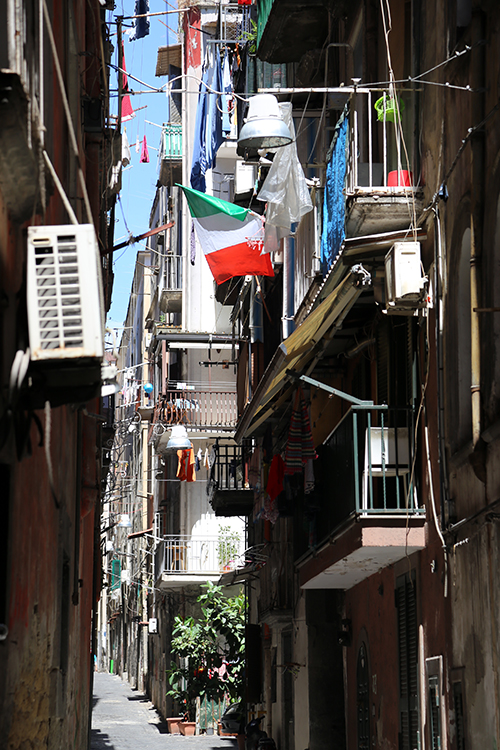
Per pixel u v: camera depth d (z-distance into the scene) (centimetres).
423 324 1102
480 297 880
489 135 868
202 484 3334
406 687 1175
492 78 870
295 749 1886
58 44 775
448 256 994
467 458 912
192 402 3306
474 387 884
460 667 949
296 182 1280
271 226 1417
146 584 4531
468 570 927
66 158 849
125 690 4972
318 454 1405
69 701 987
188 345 3011
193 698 3020
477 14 898
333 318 1208
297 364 1378
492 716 849
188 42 3030
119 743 2667
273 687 2222
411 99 1166
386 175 1091
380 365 1286
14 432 445
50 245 441
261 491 2053
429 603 1077
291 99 1530
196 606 3250
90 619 1706
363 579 1441
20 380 415
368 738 1384
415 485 1132
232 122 1917
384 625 1294
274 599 2081
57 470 792
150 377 5003
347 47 1373
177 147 3362
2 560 480
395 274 1030
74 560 1068
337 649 1677
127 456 5419
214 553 3244
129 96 1595
